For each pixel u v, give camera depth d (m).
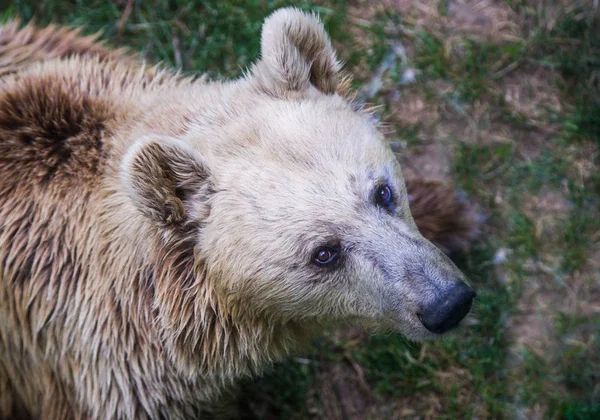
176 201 4.09
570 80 7.02
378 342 6.27
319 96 4.54
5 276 4.71
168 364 4.64
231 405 5.73
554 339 6.20
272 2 7.17
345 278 4.20
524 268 6.45
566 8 7.18
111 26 7.15
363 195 4.13
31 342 4.87
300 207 4.05
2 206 4.66
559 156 6.79
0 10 7.16
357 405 6.16
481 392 6.05
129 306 4.49
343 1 7.27
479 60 7.08
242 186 4.12
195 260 4.32
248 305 4.38
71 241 4.59
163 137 3.98
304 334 4.88
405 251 4.09
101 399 4.75
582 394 6.02
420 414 6.09
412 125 6.95
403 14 7.29
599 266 6.42
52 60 5.28
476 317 5.81
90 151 4.62
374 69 7.11
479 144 6.88
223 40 7.10
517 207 6.64
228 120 4.38
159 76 5.28
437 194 6.26
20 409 5.55
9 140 4.68
